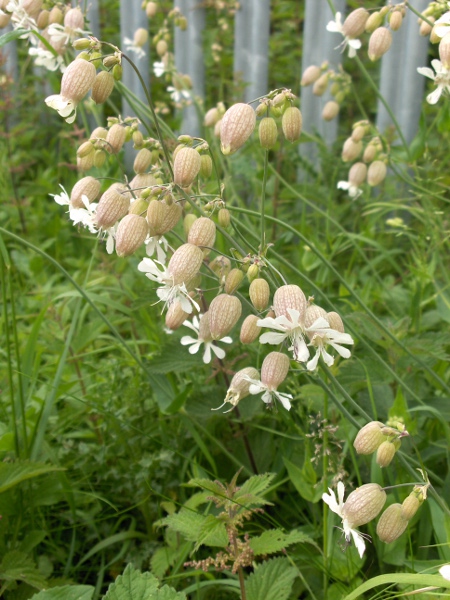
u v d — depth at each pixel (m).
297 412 0.32
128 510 0.32
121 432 0.33
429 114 0.58
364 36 0.66
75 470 0.33
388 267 0.51
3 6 0.33
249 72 0.60
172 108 0.68
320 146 0.55
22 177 0.67
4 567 0.27
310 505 0.31
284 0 0.73
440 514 0.26
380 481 0.27
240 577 0.24
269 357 0.23
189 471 0.33
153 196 0.23
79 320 0.40
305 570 0.28
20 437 0.31
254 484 0.25
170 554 0.28
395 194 0.52
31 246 0.30
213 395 0.33
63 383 0.35
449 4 0.33
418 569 0.25
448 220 0.45
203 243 0.23
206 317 0.25
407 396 0.32
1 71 0.63
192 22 0.61
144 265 0.22
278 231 0.51
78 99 0.24
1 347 0.40
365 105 0.66
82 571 0.30
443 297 0.37
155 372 0.32
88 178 0.27
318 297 0.40
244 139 0.23
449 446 0.28
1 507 0.29
